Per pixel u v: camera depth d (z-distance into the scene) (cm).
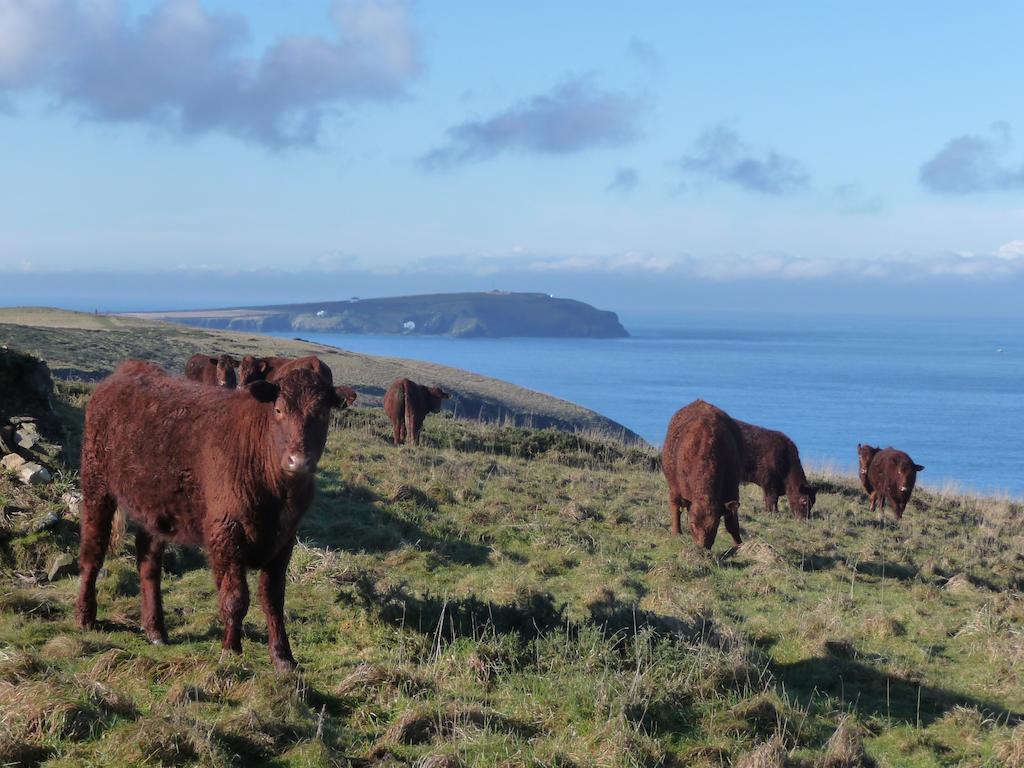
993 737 726
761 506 1967
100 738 561
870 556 1471
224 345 5925
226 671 691
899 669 881
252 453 719
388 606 880
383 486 1459
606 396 17588
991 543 1812
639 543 1404
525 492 1641
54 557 959
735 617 1055
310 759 574
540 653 800
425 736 636
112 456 804
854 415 14475
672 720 697
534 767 593
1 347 1271
